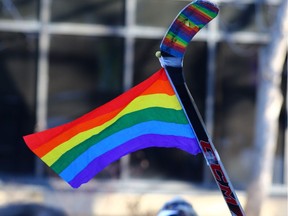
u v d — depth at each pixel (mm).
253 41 26594
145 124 9133
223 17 26641
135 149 9234
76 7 26484
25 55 26406
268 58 22922
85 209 25812
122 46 26562
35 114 26453
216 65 26641
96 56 26594
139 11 26562
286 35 22531
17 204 25109
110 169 26359
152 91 9023
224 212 26531
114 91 26641
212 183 26781
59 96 26500
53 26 26406
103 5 26516
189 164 26703
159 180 26609
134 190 26328
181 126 9062
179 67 8531
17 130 26469
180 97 8586
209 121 26688
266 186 23438
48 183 26047
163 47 8492
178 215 11250
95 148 9195
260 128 23484
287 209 26625
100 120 9125
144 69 26672
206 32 26547
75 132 9156
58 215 25484
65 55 26500
